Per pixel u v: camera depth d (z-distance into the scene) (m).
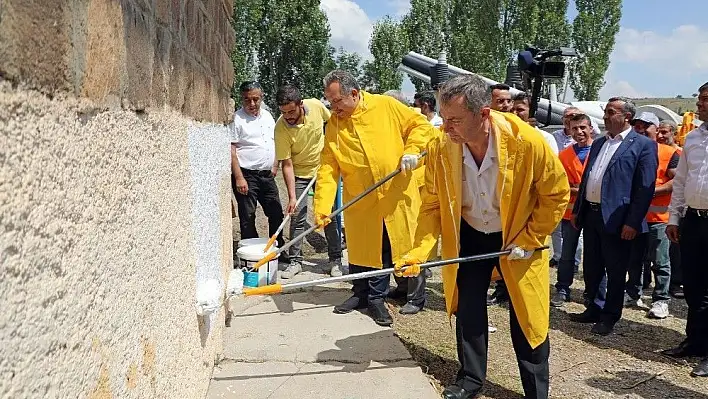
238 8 28.64
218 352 3.75
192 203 2.67
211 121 3.40
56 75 1.10
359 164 4.62
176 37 2.27
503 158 3.08
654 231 5.64
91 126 1.29
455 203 3.34
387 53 35.25
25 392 0.97
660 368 4.33
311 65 30.14
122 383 1.51
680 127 8.90
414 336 4.62
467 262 3.52
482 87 2.98
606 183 4.90
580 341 4.90
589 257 5.27
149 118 1.83
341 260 6.32
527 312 3.26
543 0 33.81
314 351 3.99
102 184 1.36
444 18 36.50
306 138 6.08
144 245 1.75
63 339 1.13
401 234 4.64
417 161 4.36
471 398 3.51
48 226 1.06
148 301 1.80
